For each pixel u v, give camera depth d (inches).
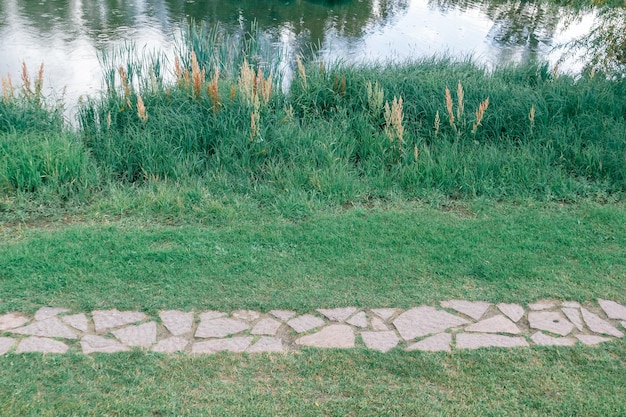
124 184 247.4
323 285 173.8
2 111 270.4
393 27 582.9
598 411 128.4
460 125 289.6
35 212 216.4
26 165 230.8
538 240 205.9
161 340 146.9
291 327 153.9
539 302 168.9
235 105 281.0
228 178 247.1
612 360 144.7
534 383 136.4
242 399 129.2
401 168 255.4
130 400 127.7
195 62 280.1
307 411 126.4
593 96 304.8
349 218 218.2
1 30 493.0
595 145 274.8
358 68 345.7
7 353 139.0
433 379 136.9
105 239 195.9
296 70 346.6
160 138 261.3
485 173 254.8
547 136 280.4
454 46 516.1
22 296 161.9
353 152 276.7
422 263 187.6
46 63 416.5
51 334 146.9
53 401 126.3
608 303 169.2
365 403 129.0
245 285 172.4
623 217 223.8
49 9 579.2
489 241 204.2
